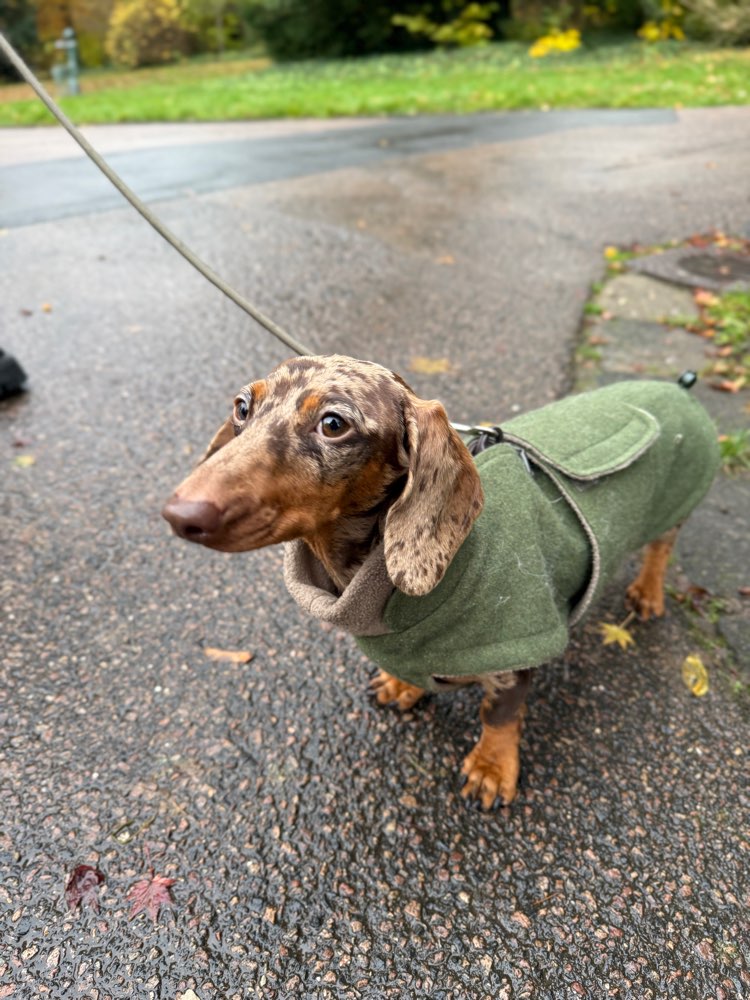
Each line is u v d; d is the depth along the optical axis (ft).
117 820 1.75
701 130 8.47
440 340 3.95
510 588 1.54
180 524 1.21
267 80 15.48
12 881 1.63
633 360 3.72
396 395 1.40
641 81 11.89
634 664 2.18
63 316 4.19
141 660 2.16
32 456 3.01
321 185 6.57
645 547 2.39
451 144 8.14
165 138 8.76
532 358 3.76
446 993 1.47
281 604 2.36
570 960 1.52
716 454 2.07
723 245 5.09
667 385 2.06
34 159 7.60
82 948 1.52
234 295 1.69
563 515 1.69
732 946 1.55
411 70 15.34
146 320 4.16
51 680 2.09
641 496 1.81
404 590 1.34
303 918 1.59
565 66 14.39
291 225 5.57
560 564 1.66
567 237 5.38
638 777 1.88
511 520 1.57
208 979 1.48
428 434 1.35
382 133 8.86
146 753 1.90
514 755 1.82
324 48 18.01
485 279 4.71
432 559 1.35
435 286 4.61
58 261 4.92
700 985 1.49
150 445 3.09
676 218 5.66
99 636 2.23
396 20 16.76
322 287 4.57
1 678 2.09
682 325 4.05
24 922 1.56
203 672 2.12
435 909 1.61
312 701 2.05
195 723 1.98
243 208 5.92
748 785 1.86
